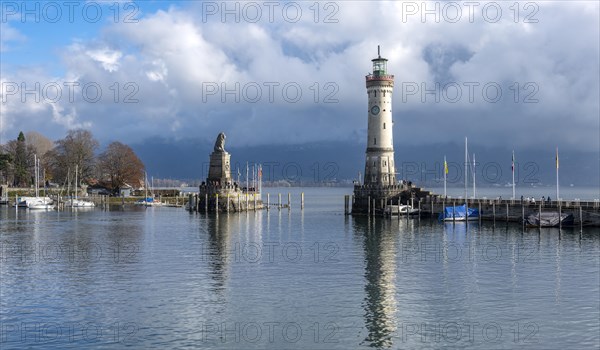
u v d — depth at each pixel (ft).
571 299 216.33
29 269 270.87
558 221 410.31
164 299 218.38
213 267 276.62
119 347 170.09
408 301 215.92
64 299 217.77
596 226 407.23
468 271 264.93
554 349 168.45
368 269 271.08
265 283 243.19
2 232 420.36
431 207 510.99
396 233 403.54
